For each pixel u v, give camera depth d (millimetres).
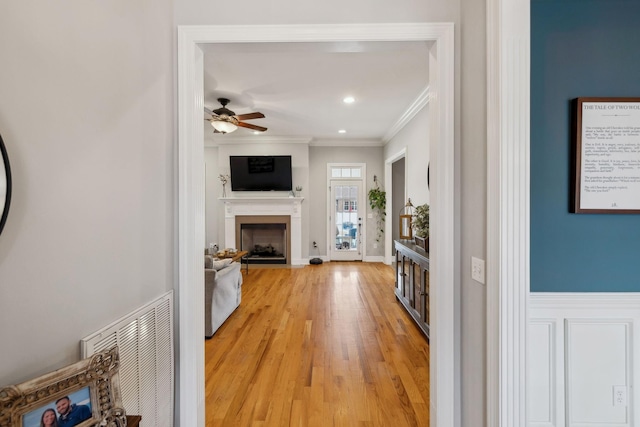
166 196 1536
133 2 1277
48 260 877
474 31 1440
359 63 3092
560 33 1511
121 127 1202
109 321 1127
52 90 886
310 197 7031
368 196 6992
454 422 1580
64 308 933
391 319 3508
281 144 6629
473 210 1459
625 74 1508
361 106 4441
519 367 1241
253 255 7078
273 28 1584
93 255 1052
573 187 1506
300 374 2367
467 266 1527
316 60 3031
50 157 882
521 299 1242
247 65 3125
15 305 783
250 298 4340
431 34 1576
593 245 1531
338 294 4516
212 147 6910
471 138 1476
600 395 1540
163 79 1511
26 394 719
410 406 1993
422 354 2678
